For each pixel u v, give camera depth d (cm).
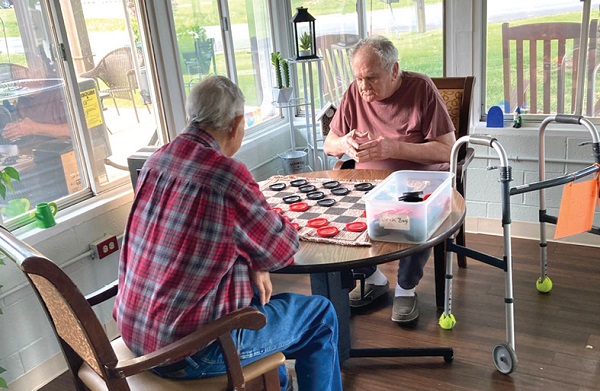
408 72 244
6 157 221
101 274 246
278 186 213
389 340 226
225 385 134
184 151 133
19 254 111
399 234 157
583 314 230
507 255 193
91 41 248
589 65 279
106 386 128
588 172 205
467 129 257
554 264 275
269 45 362
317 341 156
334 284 198
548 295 248
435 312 244
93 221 240
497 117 297
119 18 259
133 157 228
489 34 299
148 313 132
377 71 228
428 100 236
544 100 297
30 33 224
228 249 130
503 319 233
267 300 148
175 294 129
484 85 309
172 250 129
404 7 319
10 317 211
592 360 202
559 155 287
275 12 359
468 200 317
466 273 274
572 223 206
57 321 134
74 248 233
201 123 137
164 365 136
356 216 177
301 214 183
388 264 294
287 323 151
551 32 283
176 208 129
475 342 219
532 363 203
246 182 132
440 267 238
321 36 358
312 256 153
